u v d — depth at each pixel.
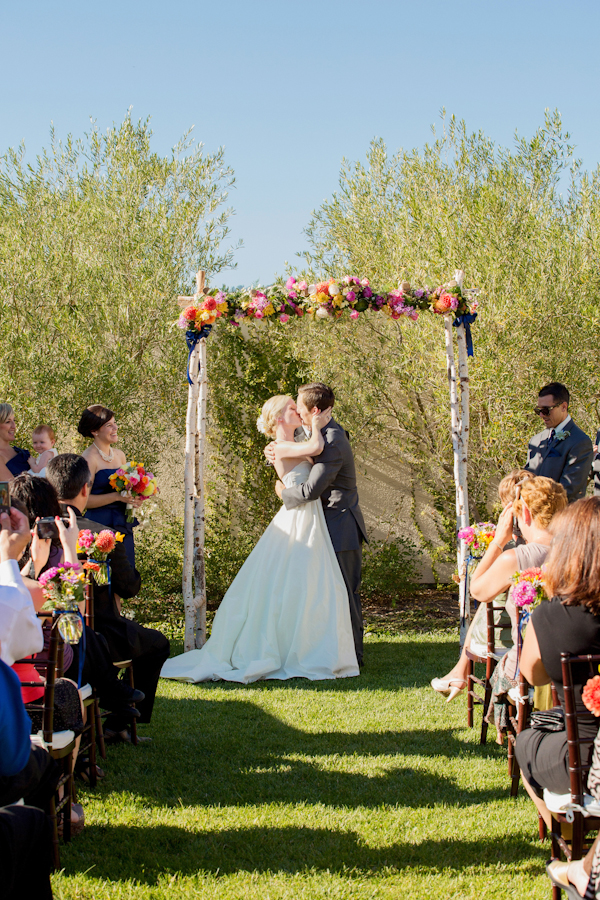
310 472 5.41
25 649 2.28
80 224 7.30
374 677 5.09
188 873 2.56
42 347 6.68
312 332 7.64
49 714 2.60
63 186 7.59
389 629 6.56
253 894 2.42
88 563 3.34
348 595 5.45
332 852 2.70
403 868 2.60
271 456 5.54
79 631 2.54
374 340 7.67
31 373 6.45
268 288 5.79
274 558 5.37
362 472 7.78
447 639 6.19
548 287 6.80
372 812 3.04
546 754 2.34
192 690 4.82
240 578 5.49
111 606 3.79
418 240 6.97
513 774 3.21
